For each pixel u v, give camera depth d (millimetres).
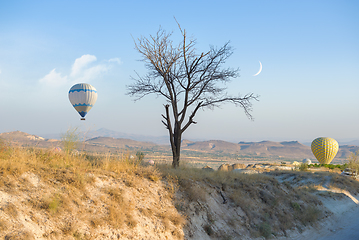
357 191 21469
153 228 7941
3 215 5840
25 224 5891
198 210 9945
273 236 10758
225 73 18641
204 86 18328
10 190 6691
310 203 14992
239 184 13758
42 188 7309
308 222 12867
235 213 11188
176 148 17188
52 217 6492
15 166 7676
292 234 11414
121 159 11414
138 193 9195
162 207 9102
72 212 6953
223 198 11688
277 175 25922
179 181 11188
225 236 9461
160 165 13719
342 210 16172
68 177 8242
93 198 7871
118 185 9102
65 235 6207
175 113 17844
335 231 12516
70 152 10523
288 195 14758
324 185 21344
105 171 9766
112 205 7887
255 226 10969
